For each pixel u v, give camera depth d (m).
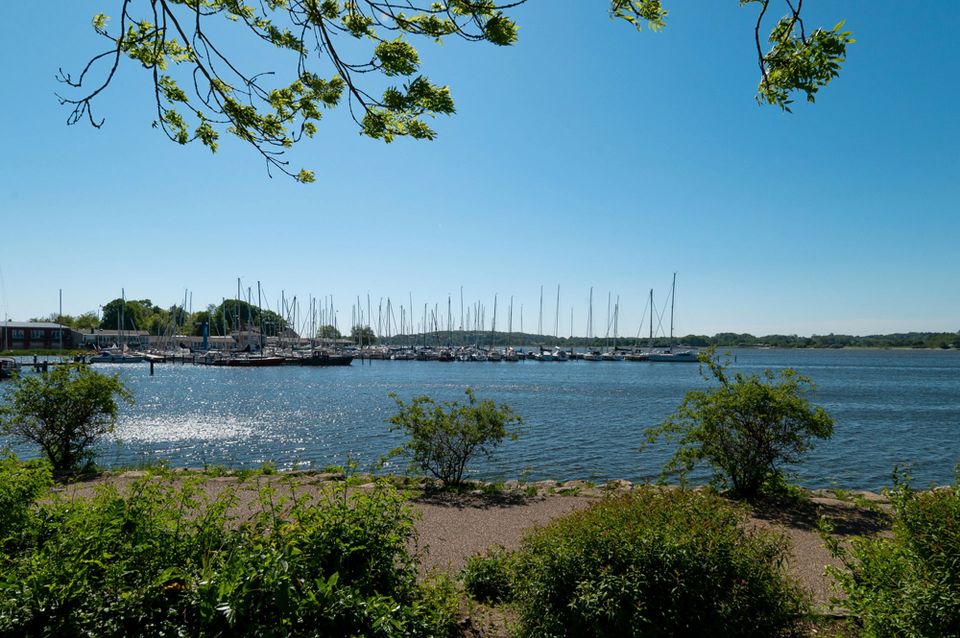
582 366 101.12
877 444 24.53
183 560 3.94
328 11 4.25
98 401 14.17
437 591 4.90
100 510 4.39
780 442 11.42
